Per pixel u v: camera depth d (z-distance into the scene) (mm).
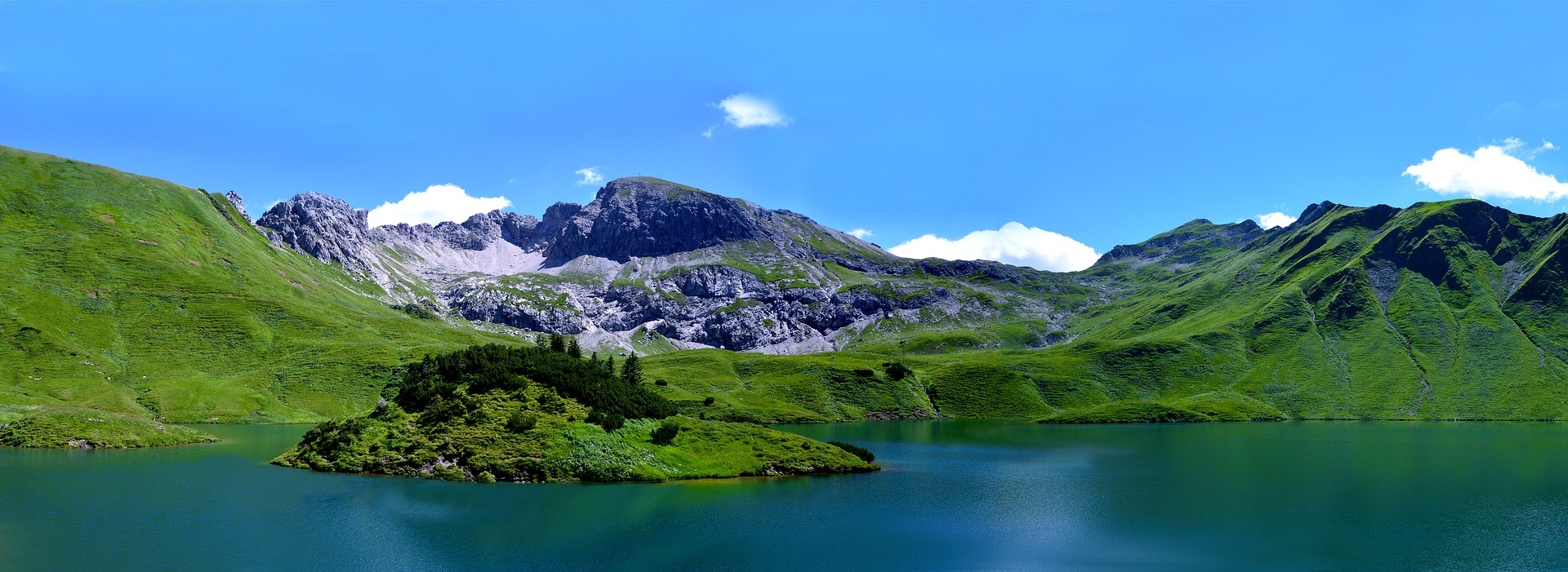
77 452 119625
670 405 124125
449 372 115375
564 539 70812
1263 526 80938
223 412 181625
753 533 74875
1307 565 67938
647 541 71062
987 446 162500
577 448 99250
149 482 92000
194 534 69500
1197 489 103188
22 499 82062
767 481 102500
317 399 199750
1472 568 66938
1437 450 153750
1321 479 112250
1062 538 75875
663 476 98562
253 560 62875
